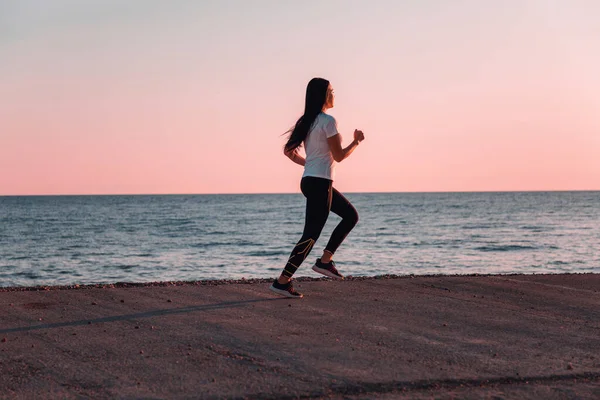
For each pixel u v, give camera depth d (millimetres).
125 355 3730
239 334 4238
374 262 26078
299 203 162625
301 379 3277
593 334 4359
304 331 4336
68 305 5168
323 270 5918
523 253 29781
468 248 32750
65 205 150625
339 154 5391
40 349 3855
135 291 5824
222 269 24125
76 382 3232
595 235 42125
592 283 6484
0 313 4848
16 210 113062
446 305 5316
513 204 134375
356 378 3295
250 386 3162
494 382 3277
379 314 4926
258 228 54906
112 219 75125
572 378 3363
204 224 62562
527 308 5246
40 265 26234
